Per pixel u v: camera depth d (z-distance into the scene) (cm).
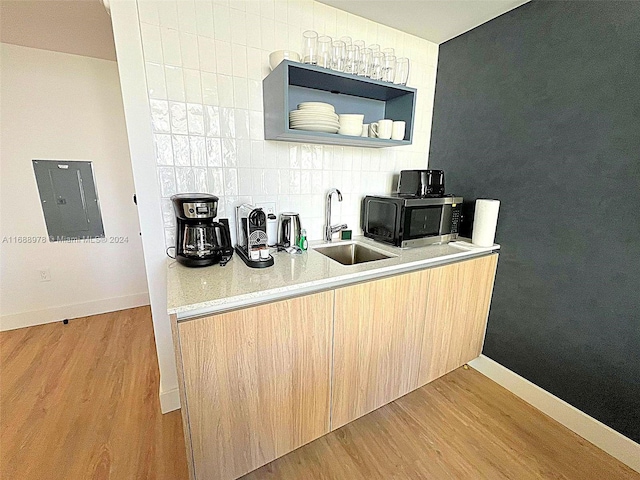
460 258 165
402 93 171
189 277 116
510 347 177
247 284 109
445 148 203
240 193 154
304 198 176
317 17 155
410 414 160
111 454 132
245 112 147
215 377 100
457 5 154
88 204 246
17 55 206
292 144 165
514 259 169
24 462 128
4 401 162
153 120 128
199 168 141
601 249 133
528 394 167
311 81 149
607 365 135
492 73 169
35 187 226
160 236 139
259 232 139
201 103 136
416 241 172
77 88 228
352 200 195
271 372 111
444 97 200
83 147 237
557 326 153
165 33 124
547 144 148
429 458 134
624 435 132
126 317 259
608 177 127
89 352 208
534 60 149
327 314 120
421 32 184
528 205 159
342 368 131
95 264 258
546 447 140
